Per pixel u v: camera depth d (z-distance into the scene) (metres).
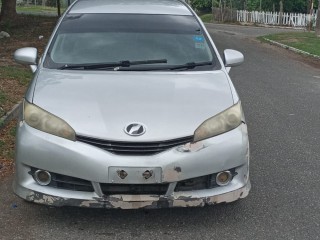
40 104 3.90
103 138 3.64
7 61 10.88
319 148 6.14
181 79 4.35
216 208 4.34
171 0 5.93
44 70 4.47
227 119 3.90
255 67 12.77
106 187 3.68
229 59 4.96
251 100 8.77
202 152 3.72
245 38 22.27
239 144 3.86
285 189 4.82
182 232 3.92
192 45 4.92
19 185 3.86
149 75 4.39
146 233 3.89
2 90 7.77
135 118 3.74
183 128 3.73
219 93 4.15
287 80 11.00
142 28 5.05
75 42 4.84
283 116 7.70
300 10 40.78
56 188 3.76
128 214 4.18
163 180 3.64
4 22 19.55
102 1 5.68
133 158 3.62
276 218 4.20
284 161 5.63
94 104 3.87
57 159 3.67
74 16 5.20
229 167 3.83
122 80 4.25
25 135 3.80
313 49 17.00
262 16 37.31
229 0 43.03
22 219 4.07
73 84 4.15
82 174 3.64
